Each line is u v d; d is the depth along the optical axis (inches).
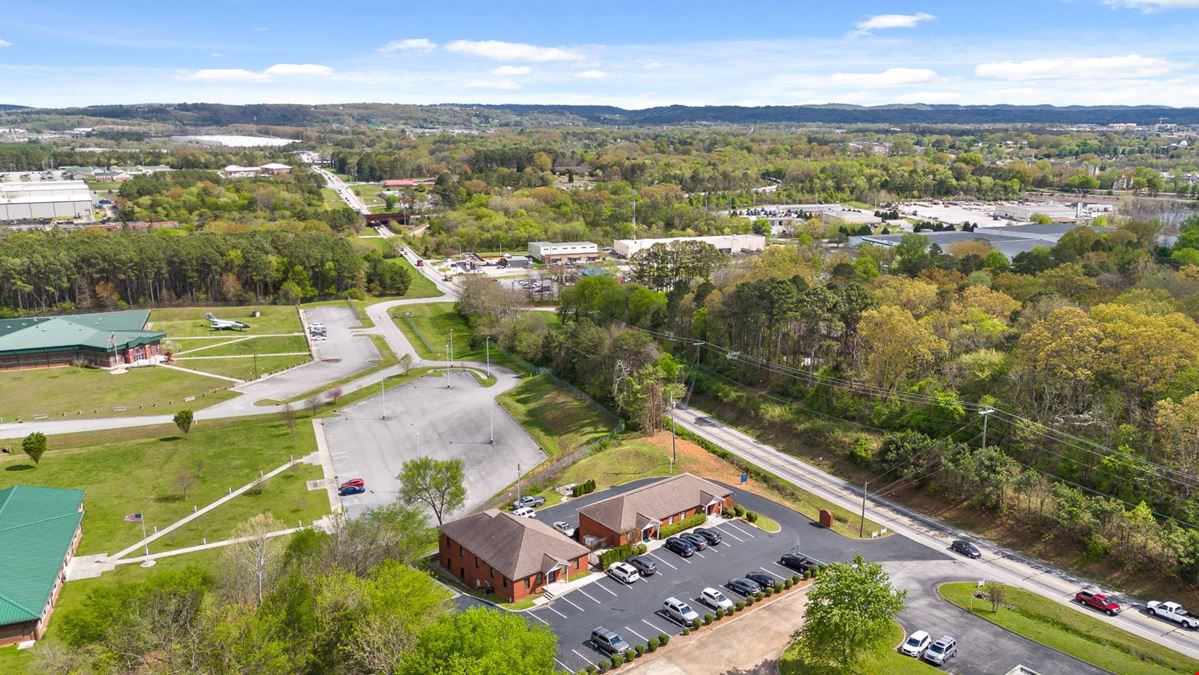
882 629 2610.7
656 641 2910.9
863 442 4714.6
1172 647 2942.9
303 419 5787.4
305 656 2464.3
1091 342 4165.8
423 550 3678.6
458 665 2102.6
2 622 3019.2
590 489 4404.5
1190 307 5280.5
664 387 5502.0
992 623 3085.6
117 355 6958.7
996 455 4040.4
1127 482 3767.2
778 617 3134.8
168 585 2699.3
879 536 3892.7
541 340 7057.1
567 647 2906.0
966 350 5103.3
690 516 4013.3
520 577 3250.5
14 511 3789.4
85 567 3686.0
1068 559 3631.9
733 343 6323.8
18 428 5531.5
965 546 3705.7
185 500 4451.3
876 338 5014.8
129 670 2389.3
